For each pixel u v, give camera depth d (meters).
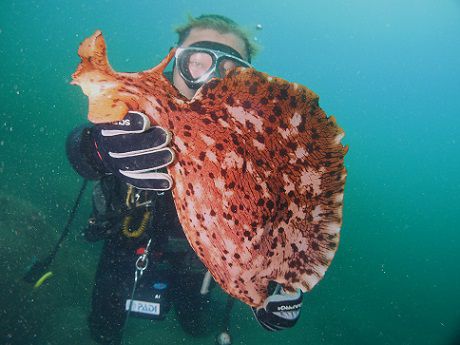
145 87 0.96
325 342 4.77
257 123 0.97
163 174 1.10
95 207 2.24
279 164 1.01
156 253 2.29
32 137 8.09
